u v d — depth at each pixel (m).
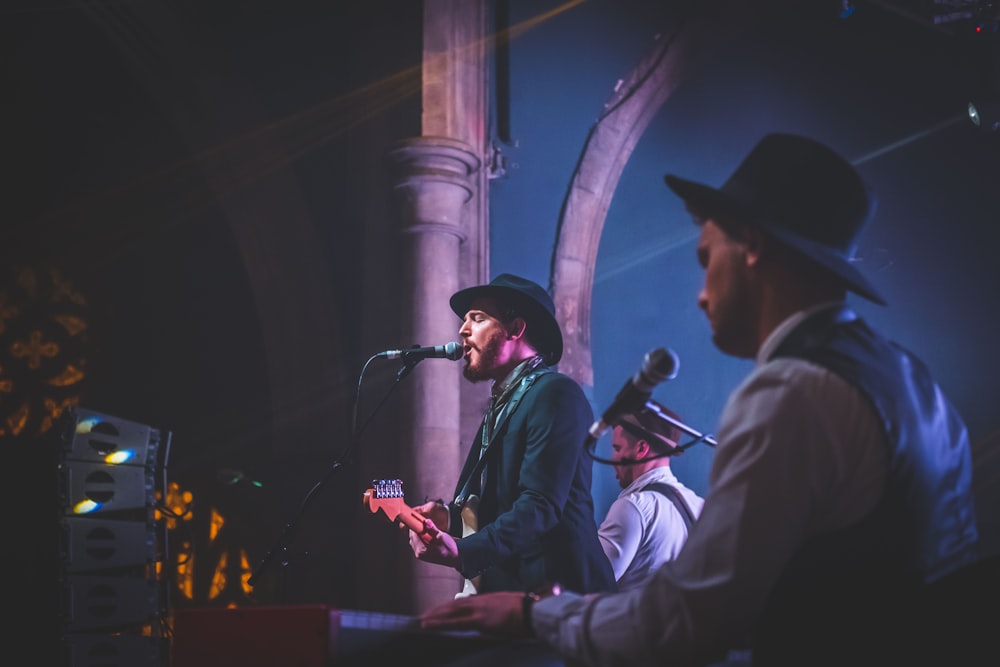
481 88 7.23
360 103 7.47
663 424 4.15
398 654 1.97
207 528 7.83
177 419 8.18
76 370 8.29
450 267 6.75
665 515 4.04
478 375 3.98
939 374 10.09
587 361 7.68
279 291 7.57
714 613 1.57
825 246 1.81
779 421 1.59
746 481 1.59
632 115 8.35
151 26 7.64
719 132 9.52
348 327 7.41
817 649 1.59
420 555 3.31
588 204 7.92
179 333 8.32
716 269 1.86
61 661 4.36
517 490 3.60
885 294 10.09
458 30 7.17
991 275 10.35
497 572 3.57
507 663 2.02
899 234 10.23
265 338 7.58
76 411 4.64
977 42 8.79
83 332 8.37
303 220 7.61
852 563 1.60
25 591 5.54
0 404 8.14
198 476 8.00
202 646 1.95
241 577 7.55
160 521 5.19
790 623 1.61
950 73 10.55
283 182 7.70
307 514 7.03
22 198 8.43
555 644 1.81
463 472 3.83
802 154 1.84
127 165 8.54
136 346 8.36
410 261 6.73
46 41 8.38
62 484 4.54
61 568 4.44
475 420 6.75
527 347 4.00
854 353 1.68
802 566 1.62
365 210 7.22
